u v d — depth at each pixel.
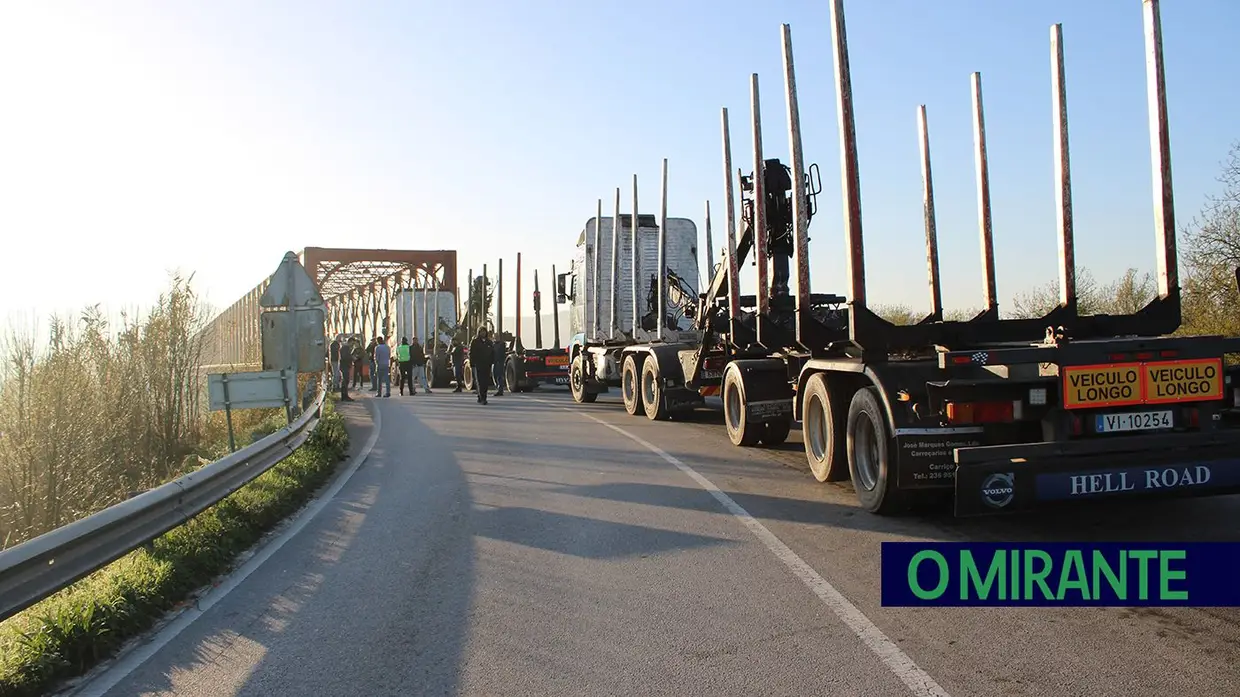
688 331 19.56
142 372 14.73
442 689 4.56
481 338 24.59
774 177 13.99
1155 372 6.79
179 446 15.41
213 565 7.14
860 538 7.41
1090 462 6.64
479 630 5.46
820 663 4.69
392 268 46.00
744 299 15.08
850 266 8.27
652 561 6.91
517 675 4.70
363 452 14.48
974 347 8.42
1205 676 4.32
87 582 6.57
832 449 9.42
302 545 8.01
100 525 5.79
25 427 10.79
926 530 7.59
